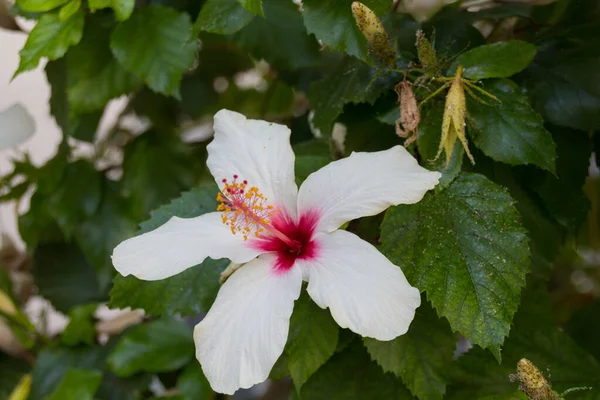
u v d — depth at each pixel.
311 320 0.57
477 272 0.54
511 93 0.56
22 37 0.88
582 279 0.80
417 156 0.57
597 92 0.59
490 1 0.63
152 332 0.66
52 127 0.94
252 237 0.55
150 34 0.62
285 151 0.56
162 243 0.54
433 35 0.57
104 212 0.71
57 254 0.74
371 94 0.58
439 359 0.57
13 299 0.72
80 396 0.64
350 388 0.59
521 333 0.60
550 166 0.56
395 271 0.52
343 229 0.55
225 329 0.53
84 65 0.65
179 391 0.67
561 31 0.61
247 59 0.75
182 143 0.71
